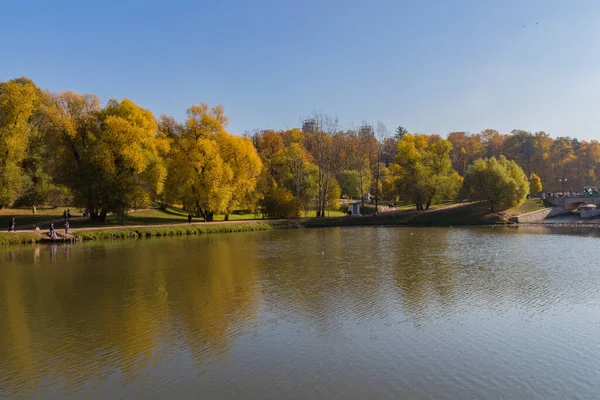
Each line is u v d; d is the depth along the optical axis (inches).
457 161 5447.8
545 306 850.8
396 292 963.3
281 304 871.7
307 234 2330.2
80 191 2172.7
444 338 678.5
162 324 754.2
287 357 609.3
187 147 2437.3
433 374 554.3
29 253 1577.3
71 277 1146.7
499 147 5910.4
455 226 2859.3
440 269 1237.1
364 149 5009.8
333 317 784.3
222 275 1164.5
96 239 2026.3
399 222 2984.7
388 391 511.2
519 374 552.7
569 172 5595.5
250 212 3344.0
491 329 719.1
